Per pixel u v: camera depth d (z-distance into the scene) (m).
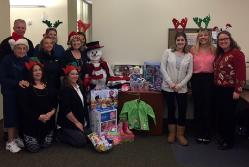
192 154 3.26
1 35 4.21
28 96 3.17
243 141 3.71
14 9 4.94
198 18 3.94
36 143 3.24
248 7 4.17
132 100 3.80
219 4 4.18
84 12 5.77
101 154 3.22
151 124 3.84
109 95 3.73
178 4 4.21
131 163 3.00
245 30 4.22
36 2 4.91
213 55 3.51
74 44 3.60
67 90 3.38
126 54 4.36
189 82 3.79
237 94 3.16
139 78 4.00
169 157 3.17
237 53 3.18
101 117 3.54
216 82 3.38
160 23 4.26
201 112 3.58
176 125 3.72
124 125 3.73
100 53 3.85
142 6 4.25
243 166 2.97
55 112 3.42
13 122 3.25
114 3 4.26
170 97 3.61
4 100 3.24
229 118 3.37
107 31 4.32
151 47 4.31
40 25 4.98
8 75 3.21
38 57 3.46
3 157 3.10
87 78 3.70
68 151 3.29
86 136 3.45
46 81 3.37
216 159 3.14
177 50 3.63
